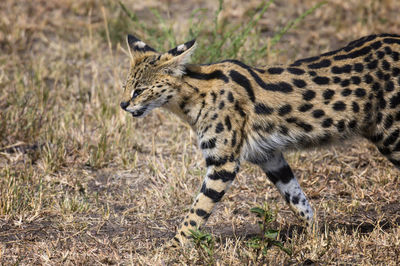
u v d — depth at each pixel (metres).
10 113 20.53
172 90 14.23
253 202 16.91
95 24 29.19
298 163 18.95
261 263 13.25
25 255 13.93
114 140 19.89
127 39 15.74
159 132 20.92
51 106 21.70
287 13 30.69
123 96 14.66
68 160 19.14
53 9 30.86
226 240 14.08
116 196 17.31
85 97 22.91
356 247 13.94
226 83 14.04
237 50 22.59
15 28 27.83
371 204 16.58
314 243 13.84
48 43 27.56
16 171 18.23
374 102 14.34
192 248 13.70
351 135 14.70
